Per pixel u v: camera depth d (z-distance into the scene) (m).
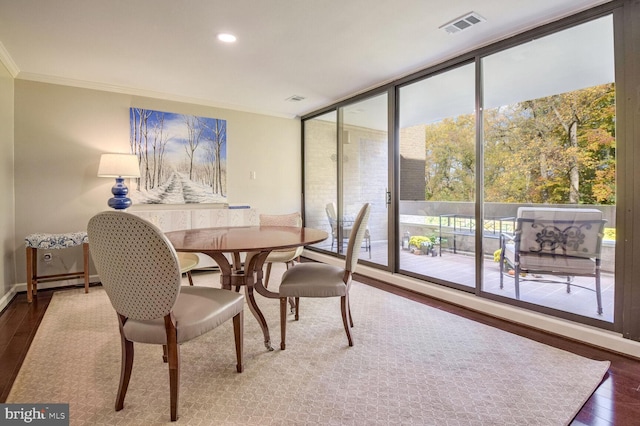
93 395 1.60
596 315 2.22
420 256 3.50
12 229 3.24
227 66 3.22
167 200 4.11
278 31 2.54
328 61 3.12
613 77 2.11
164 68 3.25
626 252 2.03
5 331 2.38
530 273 2.57
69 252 3.61
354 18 2.36
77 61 3.05
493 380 1.71
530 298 2.57
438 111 3.25
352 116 4.32
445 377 1.75
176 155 4.16
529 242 2.57
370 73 3.45
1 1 2.08
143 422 1.41
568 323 2.27
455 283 3.09
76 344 2.15
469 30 2.54
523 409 1.48
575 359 1.94
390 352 2.03
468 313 2.72
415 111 3.47
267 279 3.22
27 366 1.87
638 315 1.98
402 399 1.56
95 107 3.70
